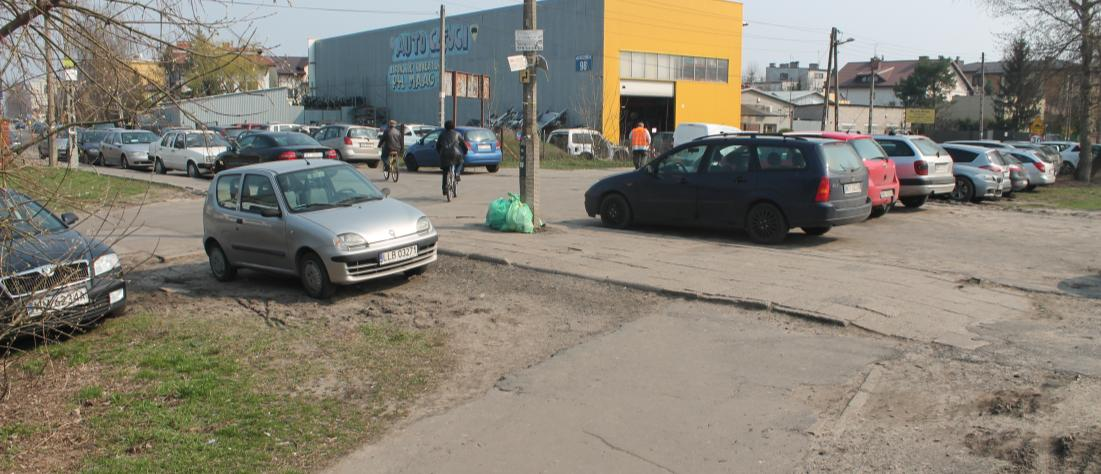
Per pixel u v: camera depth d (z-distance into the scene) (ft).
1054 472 14.19
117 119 16.44
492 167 88.48
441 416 18.49
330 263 29.43
